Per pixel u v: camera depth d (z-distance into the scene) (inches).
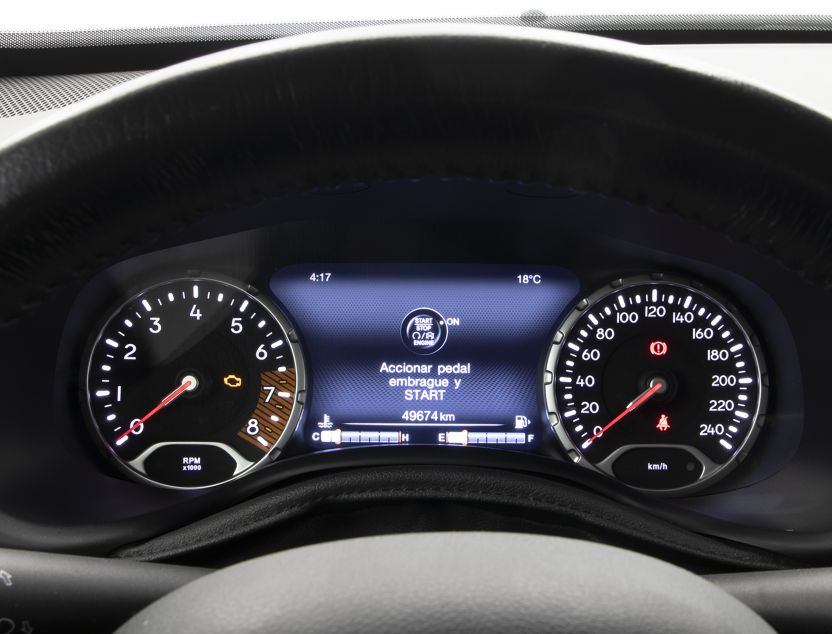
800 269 39.9
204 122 36.8
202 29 89.7
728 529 74.6
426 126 38.0
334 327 90.4
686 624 32.3
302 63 36.2
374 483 72.1
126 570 48.5
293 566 34.1
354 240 88.9
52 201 36.8
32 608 47.3
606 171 39.0
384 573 33.1
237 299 90.2
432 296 90.6
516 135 38.2
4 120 80.1
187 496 85.6
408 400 90.1
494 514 72.7
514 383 90.7
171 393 89.4
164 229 40.4
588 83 36.0
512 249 89.4
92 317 88.3
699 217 39.9
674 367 91.0
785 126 35.6
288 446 89.4
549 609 31.9
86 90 86.3
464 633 31.5
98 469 88.9
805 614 47.0
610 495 82.9
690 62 35.7
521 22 89.4
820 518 76.8
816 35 87.7
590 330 92.7
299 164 39.3
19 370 74.7
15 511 67.3
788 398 86.3
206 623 32.4
